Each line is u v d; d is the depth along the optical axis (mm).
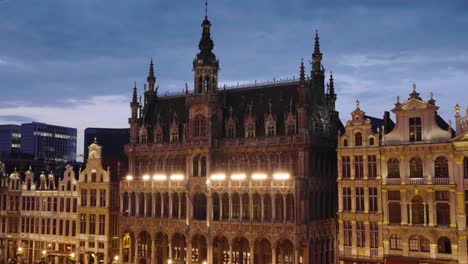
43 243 96188
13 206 100125
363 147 67188
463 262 59594
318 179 74625
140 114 90625
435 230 61375
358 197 67562
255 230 71750
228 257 75938
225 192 75625
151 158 86000
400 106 65188
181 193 80188
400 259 63156
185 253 79750
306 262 70062
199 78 80625
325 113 80562
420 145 62781
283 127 75250
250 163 76312
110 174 90375
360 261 66438
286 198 70750
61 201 95000
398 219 64500
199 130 79625
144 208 83938
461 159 60531
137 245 83750
